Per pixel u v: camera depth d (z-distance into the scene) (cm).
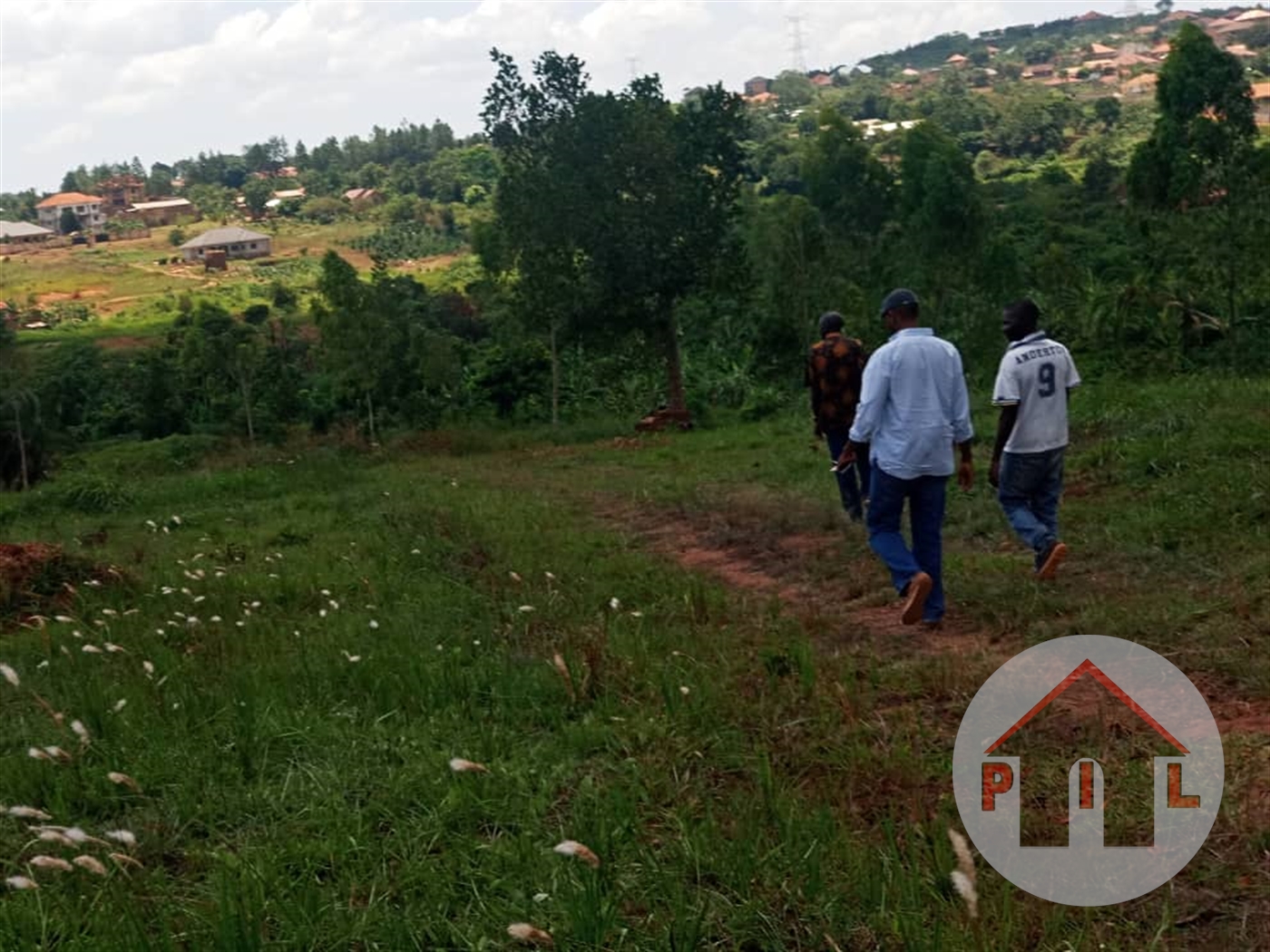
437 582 785
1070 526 773
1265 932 279
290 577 842
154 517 1458
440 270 9900
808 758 402
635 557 832
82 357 5178
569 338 2780
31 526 1455
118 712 489
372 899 312
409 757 420
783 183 9381
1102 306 2247
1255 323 1939
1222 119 3378
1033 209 5334
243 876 326
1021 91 16950
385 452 2266
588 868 313
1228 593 552
